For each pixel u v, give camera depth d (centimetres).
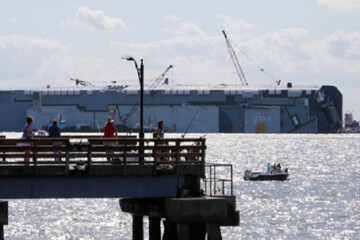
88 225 16188
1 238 7125
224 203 7344
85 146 7469
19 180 7356
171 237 7975
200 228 7412
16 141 7381
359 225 16438
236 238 14650
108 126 9094
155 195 7631
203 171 7719
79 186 7462
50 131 8925
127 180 7556
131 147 7569
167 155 7669
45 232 15288
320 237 14912
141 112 9825
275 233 15300
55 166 7406
